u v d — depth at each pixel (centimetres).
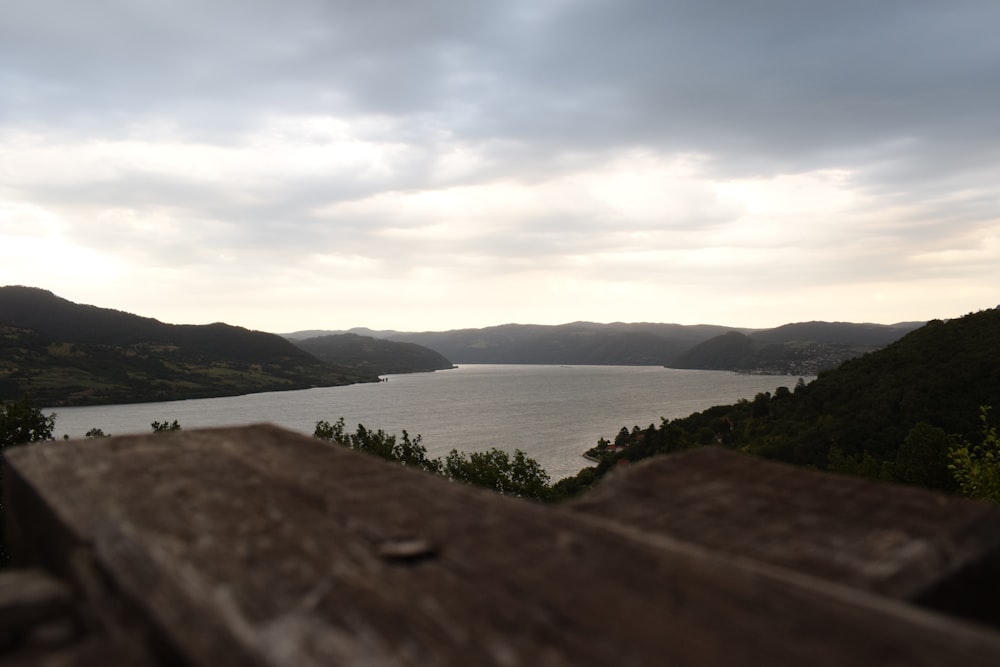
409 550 248
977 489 1778
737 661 176
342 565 242
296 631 195
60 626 240
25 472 367
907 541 294
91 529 272
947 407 6494
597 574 230
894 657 174
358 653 184
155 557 244
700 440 9281
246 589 221
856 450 6550
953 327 8156
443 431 14488
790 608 201
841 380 8500
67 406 18688
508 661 180
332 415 17300
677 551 245
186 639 196
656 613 203
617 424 15875
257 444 445
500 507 307
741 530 316
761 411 9450
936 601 268
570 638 190
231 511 302
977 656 172
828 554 285
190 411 18050
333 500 318
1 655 218
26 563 367
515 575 232
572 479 8181
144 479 354
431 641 191
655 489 379
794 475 389
